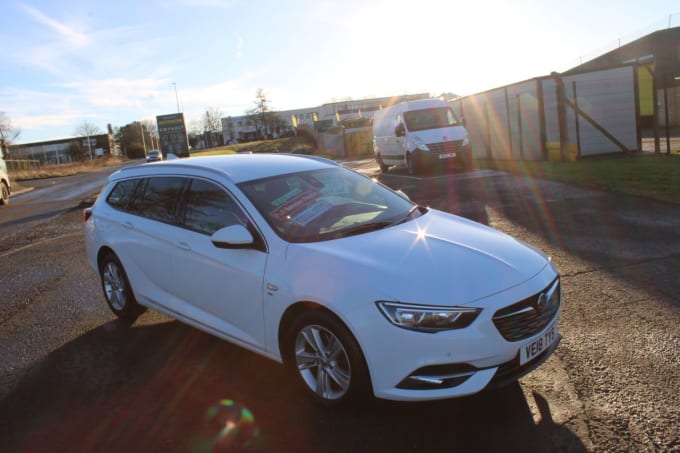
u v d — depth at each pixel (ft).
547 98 56.54
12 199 82.89
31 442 10.48
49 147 361.92
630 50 100.73
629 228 24.45
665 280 17.10
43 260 28.30
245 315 12.23
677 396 10.46
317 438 10.02
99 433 10.64
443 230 12.41
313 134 179.52
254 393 11.92
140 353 14.49
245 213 12.59
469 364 9.48
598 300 15.92
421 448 9.46
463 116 75.20
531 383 11.39
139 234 15.40
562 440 9.37
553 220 27.55
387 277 9.95
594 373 11.61
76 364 14.06
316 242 11.56
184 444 10.09
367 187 15.08
